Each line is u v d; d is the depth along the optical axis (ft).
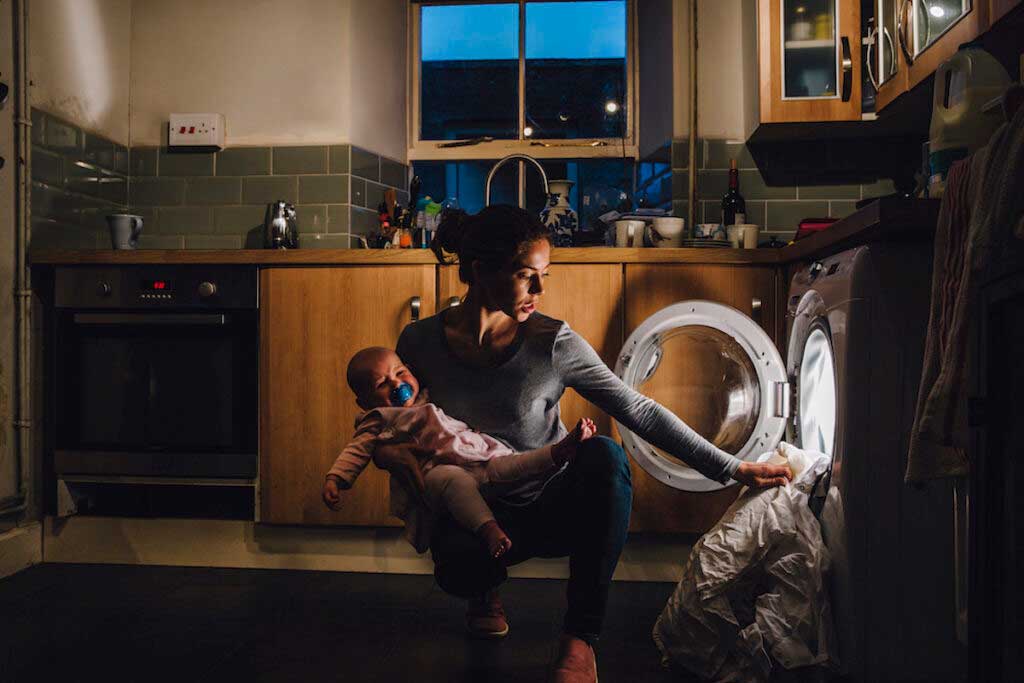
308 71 11.36
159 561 9.59
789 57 10.19
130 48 11.64
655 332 8.08
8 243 9.31
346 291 9.21
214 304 9.31
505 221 5.30
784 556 6.13
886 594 5.92
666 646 6.34
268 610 7.86
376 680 6.11
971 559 4.27
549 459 5.19
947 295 5.04
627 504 5.41
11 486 9.30
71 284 9.45
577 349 5.78
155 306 9.34
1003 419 3.99
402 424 5.54
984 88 6.25
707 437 8.50
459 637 7.10
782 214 11.07
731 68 11.09
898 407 6.01
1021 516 3.76
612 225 9.99
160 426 9.41
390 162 12.07
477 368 5.75
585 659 5.19
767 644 5.86
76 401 9.50
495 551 4.99
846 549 5.95
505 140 12.40
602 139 12.30
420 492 5.45
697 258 8.98
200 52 11.55
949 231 5.08
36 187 9.72
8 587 8.62
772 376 7.75
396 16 12.21
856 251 6.23
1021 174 4.18
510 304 5.39
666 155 11.27
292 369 9.25
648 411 5.83
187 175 11.54
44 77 9.91
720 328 7.97
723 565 6.15
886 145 10.94
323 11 11.35
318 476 9.22
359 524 9.19
